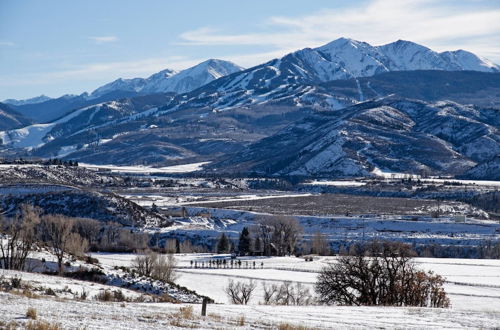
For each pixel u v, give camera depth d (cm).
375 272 7300
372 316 4738
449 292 11281
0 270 7788
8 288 6022
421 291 7250
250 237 19900
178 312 4406
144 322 3691
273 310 5084
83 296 6719
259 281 12794
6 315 3512
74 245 11506
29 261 9775
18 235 10538
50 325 3225
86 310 4119
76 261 10338
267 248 18512
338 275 7719
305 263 16062
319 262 16250
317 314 4791
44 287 6800
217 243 19438
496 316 5003
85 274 9438
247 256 17762
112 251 17100
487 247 18775
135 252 17012
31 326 3170
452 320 4638
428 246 19262
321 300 7619
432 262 15825
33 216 11931
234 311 4922
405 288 7169
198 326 3678
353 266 7531
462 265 15225
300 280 12988
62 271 9344
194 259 16762
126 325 3491
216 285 12250
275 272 14450
